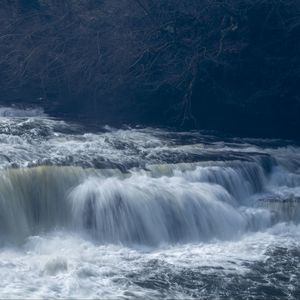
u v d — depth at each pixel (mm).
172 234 18859
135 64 35469
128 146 24109
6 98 37375
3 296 13070
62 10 37875
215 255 17141
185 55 35031
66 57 36906
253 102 35531
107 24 36906
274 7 35125
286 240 18844
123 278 14867
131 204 18609
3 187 17312
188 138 29422
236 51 34719
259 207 21000
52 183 18312
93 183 18750
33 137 24078
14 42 37688
